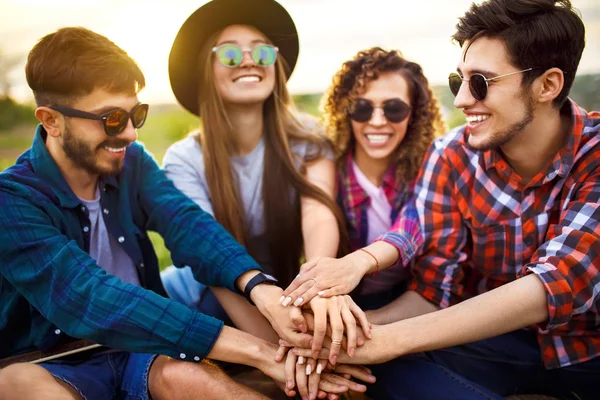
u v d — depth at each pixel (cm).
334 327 218
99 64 211
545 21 213
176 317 212
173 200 258
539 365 244
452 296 256
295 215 293
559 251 214
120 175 249
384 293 290
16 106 790
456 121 585
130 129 222
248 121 291
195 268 250
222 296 253
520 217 240
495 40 218
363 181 294
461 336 212
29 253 214
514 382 250
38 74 213
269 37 298
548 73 217
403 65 282
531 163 235
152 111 788
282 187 289
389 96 275
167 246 258
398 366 227
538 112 224
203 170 291
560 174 228
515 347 245
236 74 280
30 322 232
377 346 217
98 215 241
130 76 218
